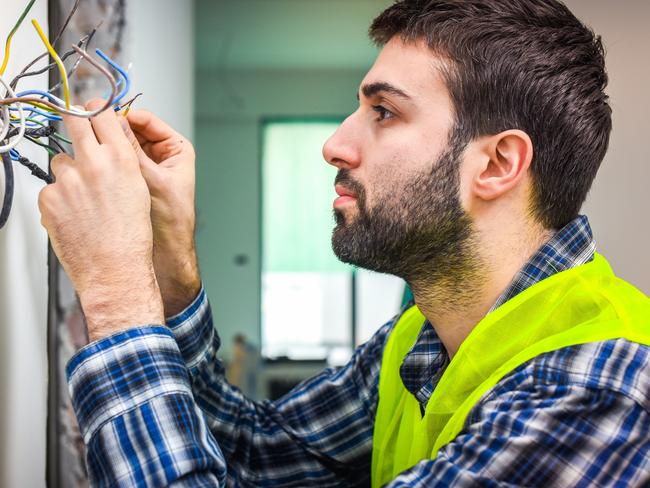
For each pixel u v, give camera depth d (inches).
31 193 30.5
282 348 298.5
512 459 23.2
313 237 299.4
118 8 39.7
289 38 230.4
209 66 271.1
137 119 30.9
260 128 287.1
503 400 24.8
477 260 28.2
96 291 24.9
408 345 34.1
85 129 25.1
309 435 35.9
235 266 292.4
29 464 31.6
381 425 33.3
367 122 28.8
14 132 23.9
